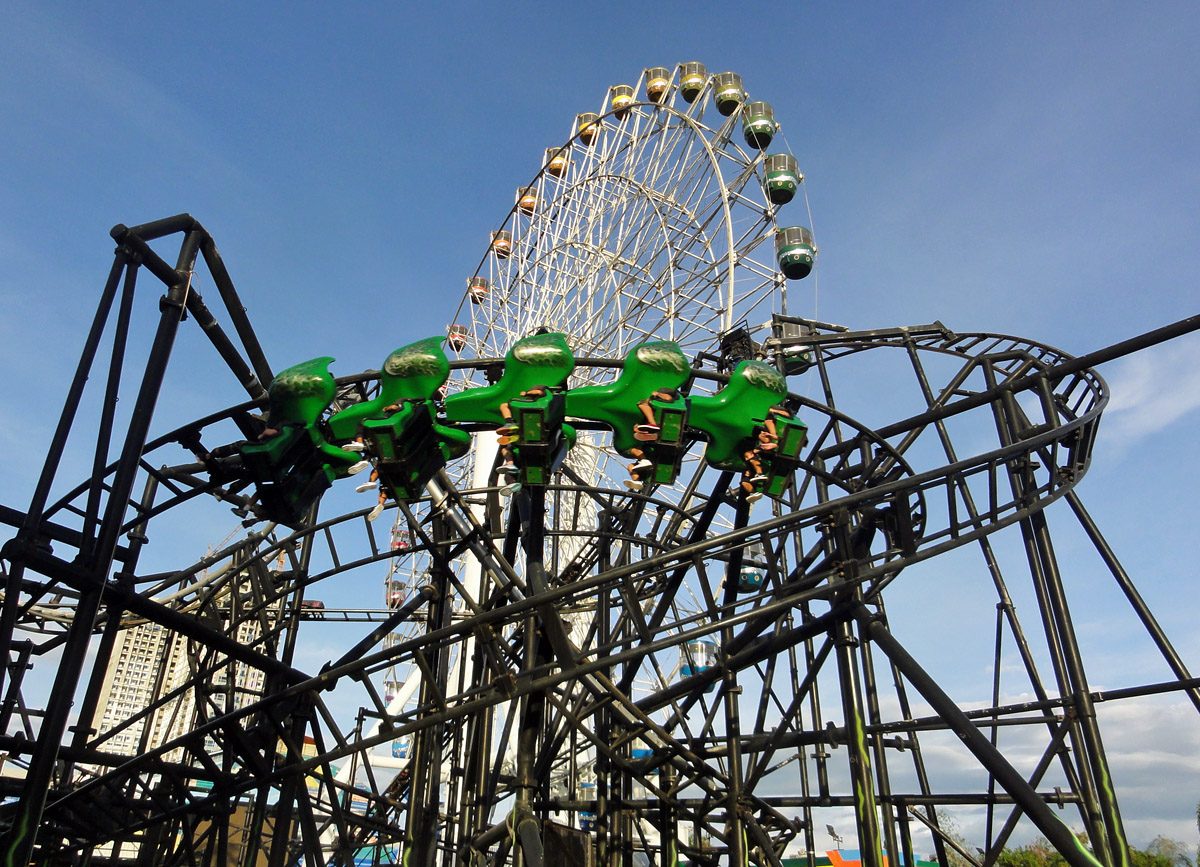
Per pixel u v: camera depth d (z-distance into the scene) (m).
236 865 27.66
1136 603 18.58
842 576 17.17
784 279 38.69
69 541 14.34
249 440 16.20
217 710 19.89
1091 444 19.41
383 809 28.05
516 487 16.17
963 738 15.62
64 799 17.22
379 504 16.53
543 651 20.48
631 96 49.59
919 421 21.42
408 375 16.02
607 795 22.19
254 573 22.92
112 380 13.93
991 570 20.22
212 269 15.90
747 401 17.08
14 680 17.48
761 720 22.14
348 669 17.05
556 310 50.22
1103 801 16.58
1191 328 18.39
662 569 17.67
